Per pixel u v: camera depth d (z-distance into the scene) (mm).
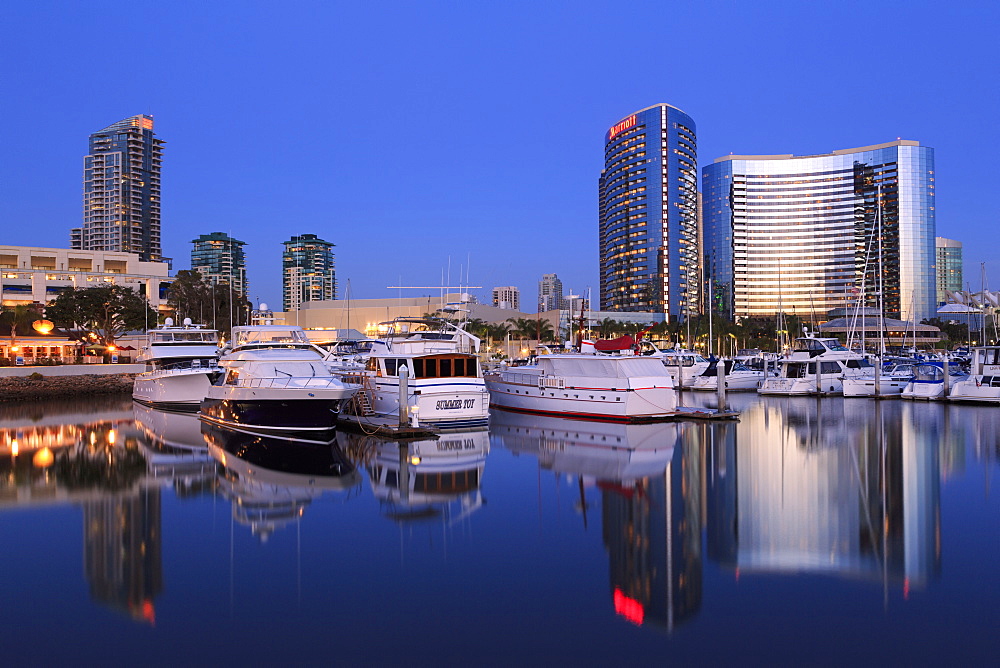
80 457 28375
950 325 189125
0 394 58344
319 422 32250
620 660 10188
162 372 48562
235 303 138250
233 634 11227
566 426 38000
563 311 150375
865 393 56188
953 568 14000
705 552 15289
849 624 11320
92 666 10141
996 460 26750
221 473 24656
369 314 173375
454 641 10891
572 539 16438
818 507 19391
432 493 21406
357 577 13898
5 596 12977
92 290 97875
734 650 10469
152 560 14992
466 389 35875
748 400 55938
